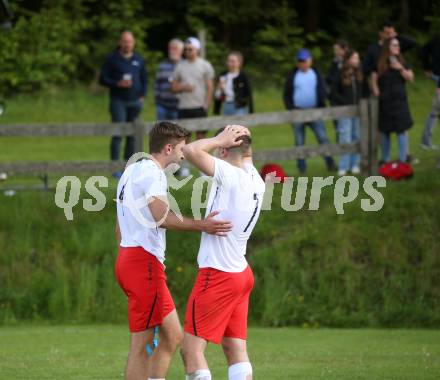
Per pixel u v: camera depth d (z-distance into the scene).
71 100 84.06
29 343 31.86
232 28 106.31
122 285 21.33
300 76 48.53
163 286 21.28
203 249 20.66
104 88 87.25
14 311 38.62
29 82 85.50
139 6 98.31
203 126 44.38
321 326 37.62
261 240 41.12
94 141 67.94
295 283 39.06
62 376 24.48
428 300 38.38
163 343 21.48
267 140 66.50
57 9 93.69
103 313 38.66
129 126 44.28
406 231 40.47
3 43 85.75
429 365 26.27
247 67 97.75
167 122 21.78
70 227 41.34
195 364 20.30
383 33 46.81
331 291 38.62
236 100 48.81
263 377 24.25
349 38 101.50
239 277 20.55
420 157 51.78
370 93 51.00
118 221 21.84
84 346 31.06
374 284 38.88
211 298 20.38
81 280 39.19
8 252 40.22
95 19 97.50
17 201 42.41
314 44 104.75
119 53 48.19
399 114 46.56
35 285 39.28
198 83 47.72
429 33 101.12
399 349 30.36
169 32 104.69
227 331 20.95
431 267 39.09
